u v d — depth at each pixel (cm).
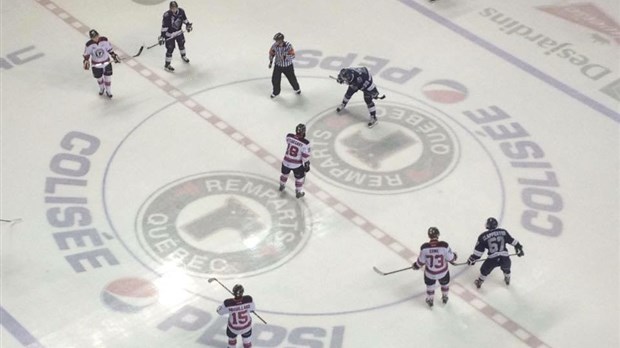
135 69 2473
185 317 1817
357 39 2633
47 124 2280
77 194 2083
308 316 1827
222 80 2450
